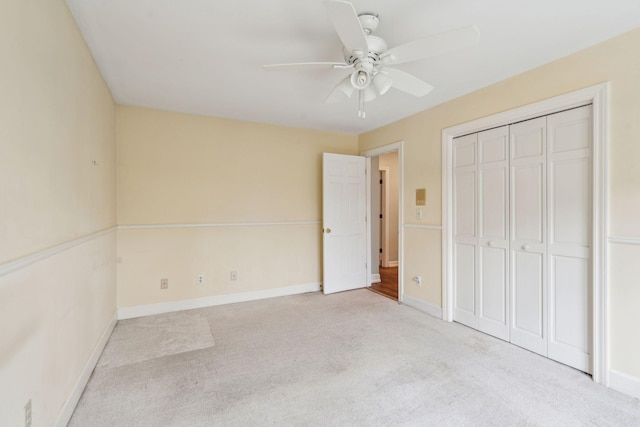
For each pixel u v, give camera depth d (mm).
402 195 3705
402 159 3699
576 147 2174
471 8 1692
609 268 1971
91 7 1674
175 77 2564
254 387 1975
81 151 1930
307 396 1879
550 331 2336
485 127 2748
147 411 1738
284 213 4074
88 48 2088
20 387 1162
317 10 1710
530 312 2467
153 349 2498
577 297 2178
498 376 2094
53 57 1487
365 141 4430
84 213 1989
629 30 1878
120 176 3174
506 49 2111
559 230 2275
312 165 4270
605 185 1979
